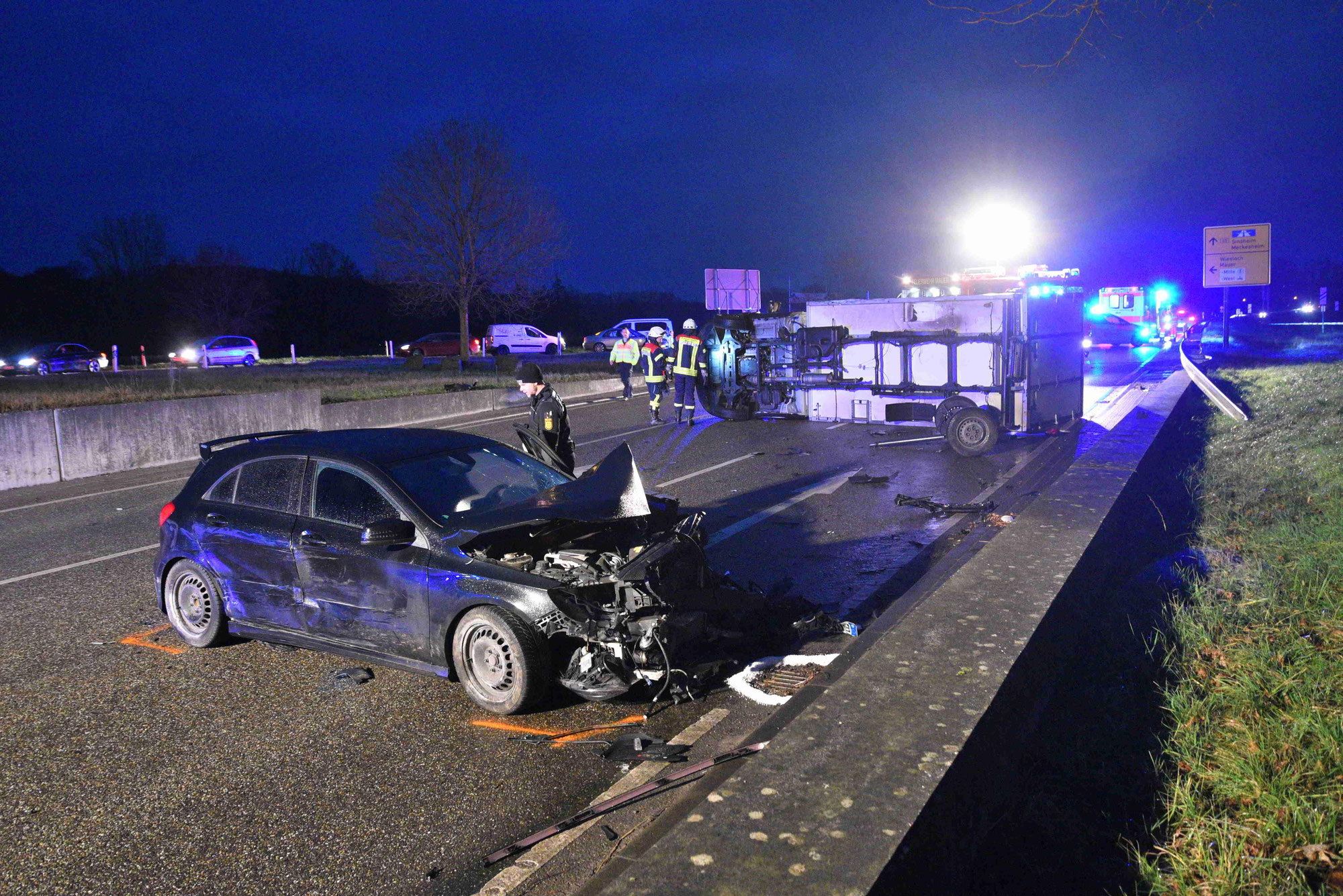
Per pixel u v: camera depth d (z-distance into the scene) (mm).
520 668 4438
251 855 3371
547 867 3203
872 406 13914
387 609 4895
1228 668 4074
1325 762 3096
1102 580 5469
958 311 12688
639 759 4016
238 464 5727
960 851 2691
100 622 6262
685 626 4648
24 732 4492
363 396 20906
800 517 8820
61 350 37031
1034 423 12711
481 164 32125
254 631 5465
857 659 4098
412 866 3277
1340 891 2502
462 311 33594
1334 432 9250
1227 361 24812
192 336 53656
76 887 3199
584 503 4805
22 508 11133
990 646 3549
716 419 17281
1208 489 8156
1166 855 2826
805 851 2227
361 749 4227
